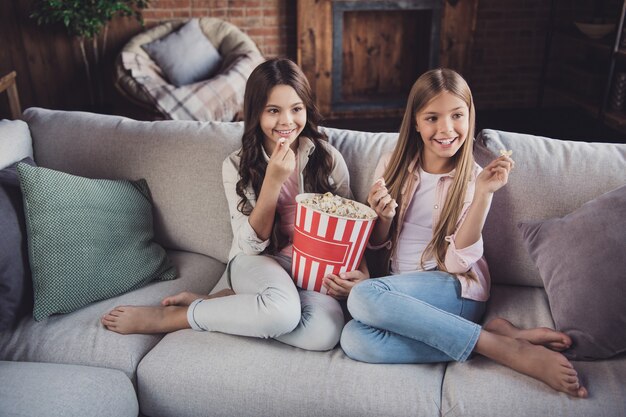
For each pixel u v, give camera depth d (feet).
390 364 4.62
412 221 5.50
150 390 4.67
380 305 4.63
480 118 15.69
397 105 15.83
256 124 5.45
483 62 15.96
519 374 4.38
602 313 4.41
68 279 5.22
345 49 15.81
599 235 4.63
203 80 14.06
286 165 5.02
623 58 11.76
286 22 15.42
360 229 4.86
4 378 4.29
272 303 4.73
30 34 14.55
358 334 4.68
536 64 16.07
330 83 15.42
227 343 4.84
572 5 15.39
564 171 5.40
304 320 4.83
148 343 5.03
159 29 14.43
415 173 5.47
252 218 5.30
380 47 15.89
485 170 4.75
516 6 15.40
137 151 6.23
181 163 6.15
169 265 5.92
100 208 5.63
